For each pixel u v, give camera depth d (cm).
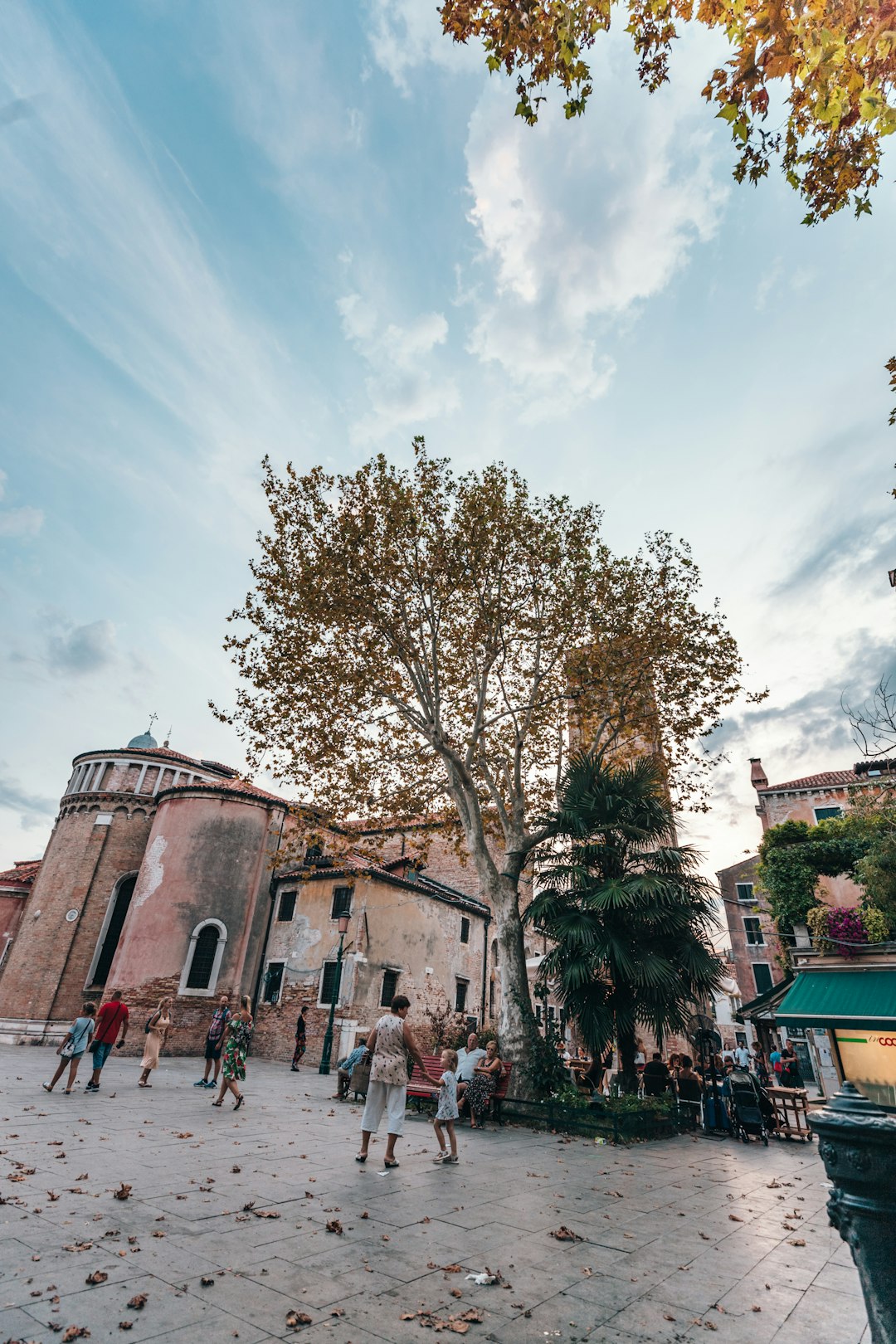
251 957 2375
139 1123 887
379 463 1720
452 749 1670
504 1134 1060
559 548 1755
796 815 2870
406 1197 607
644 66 537
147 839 2712
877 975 1344
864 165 547
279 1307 369
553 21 502
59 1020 2384
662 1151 1021
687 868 1433
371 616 1658
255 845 2484
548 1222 568
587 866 1486
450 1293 406
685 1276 464
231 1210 530
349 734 1802
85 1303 358
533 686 1764
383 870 2297
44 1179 580
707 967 1318
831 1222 321
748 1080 1242
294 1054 2111
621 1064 1355
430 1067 1306
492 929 3020
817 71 469
